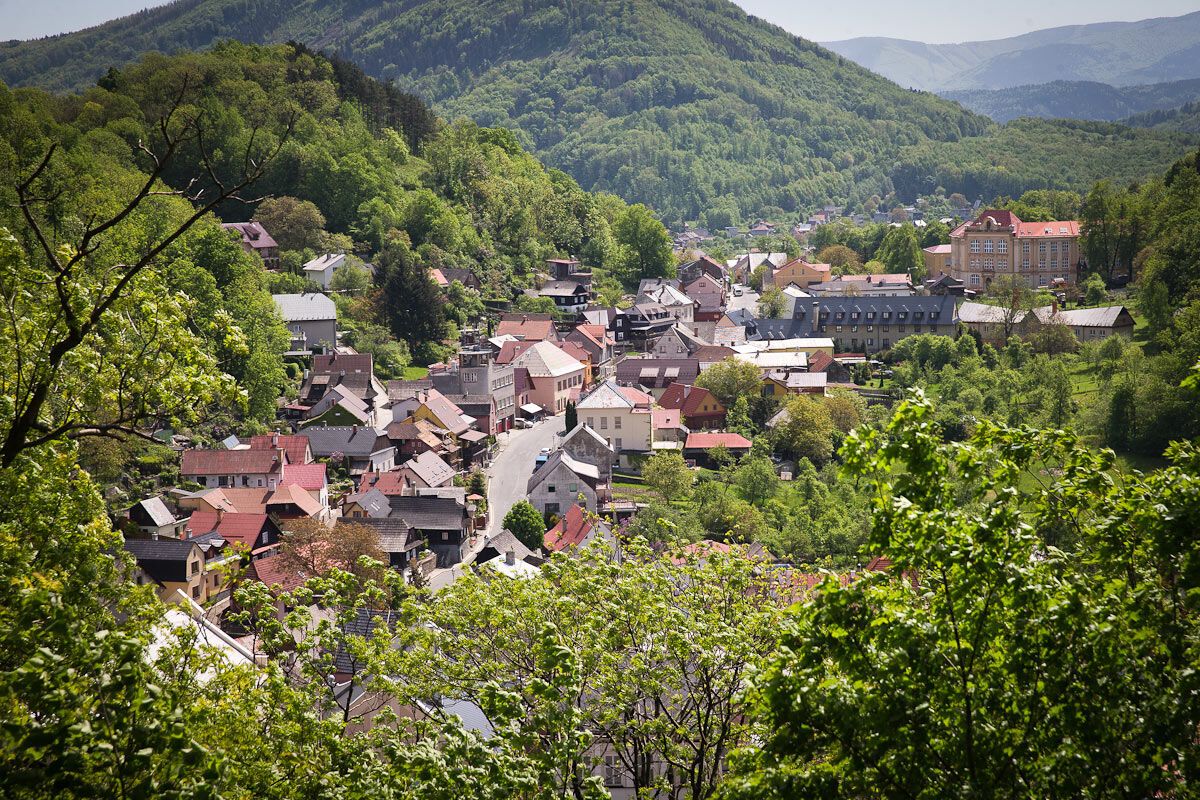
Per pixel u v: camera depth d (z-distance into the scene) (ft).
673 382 654.53
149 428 96.27
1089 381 587.68
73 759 62.03
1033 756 70.64
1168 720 66.95
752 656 103.04
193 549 312.91
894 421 75.77
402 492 435.12
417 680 107.65
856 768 69.77
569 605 112.37
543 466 437.58
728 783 78.07
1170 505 73.05
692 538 354.74
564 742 83.92
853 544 364.58
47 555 93.97
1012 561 71.92
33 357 89.51
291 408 538.88
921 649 70.08
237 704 88.58
